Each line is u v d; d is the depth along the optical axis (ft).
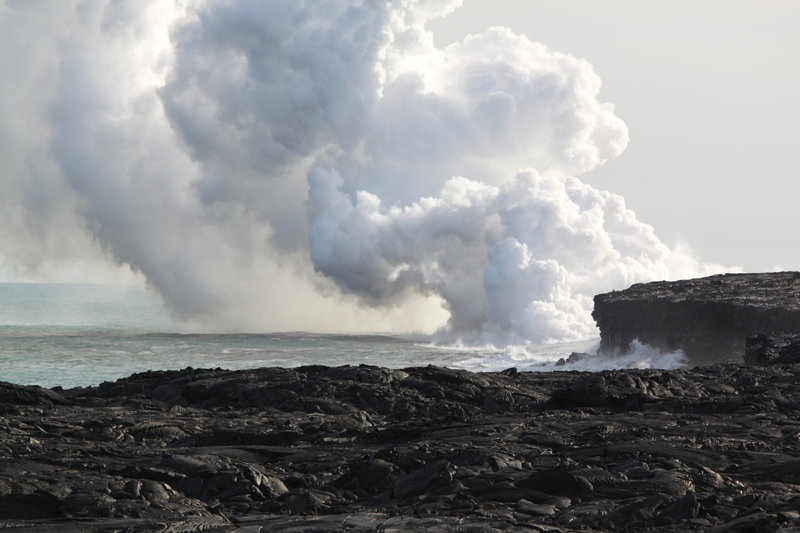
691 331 376.89
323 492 87.76
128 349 518.78
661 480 84.23
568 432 114.52
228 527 72.69
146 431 130.11
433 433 117.50
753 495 77.61
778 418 125.39
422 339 604.49
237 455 108.78
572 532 68.80
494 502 79.77
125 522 73.72
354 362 465.47
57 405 162.71
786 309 337.31
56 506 80.18
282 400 159.63
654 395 148.36
